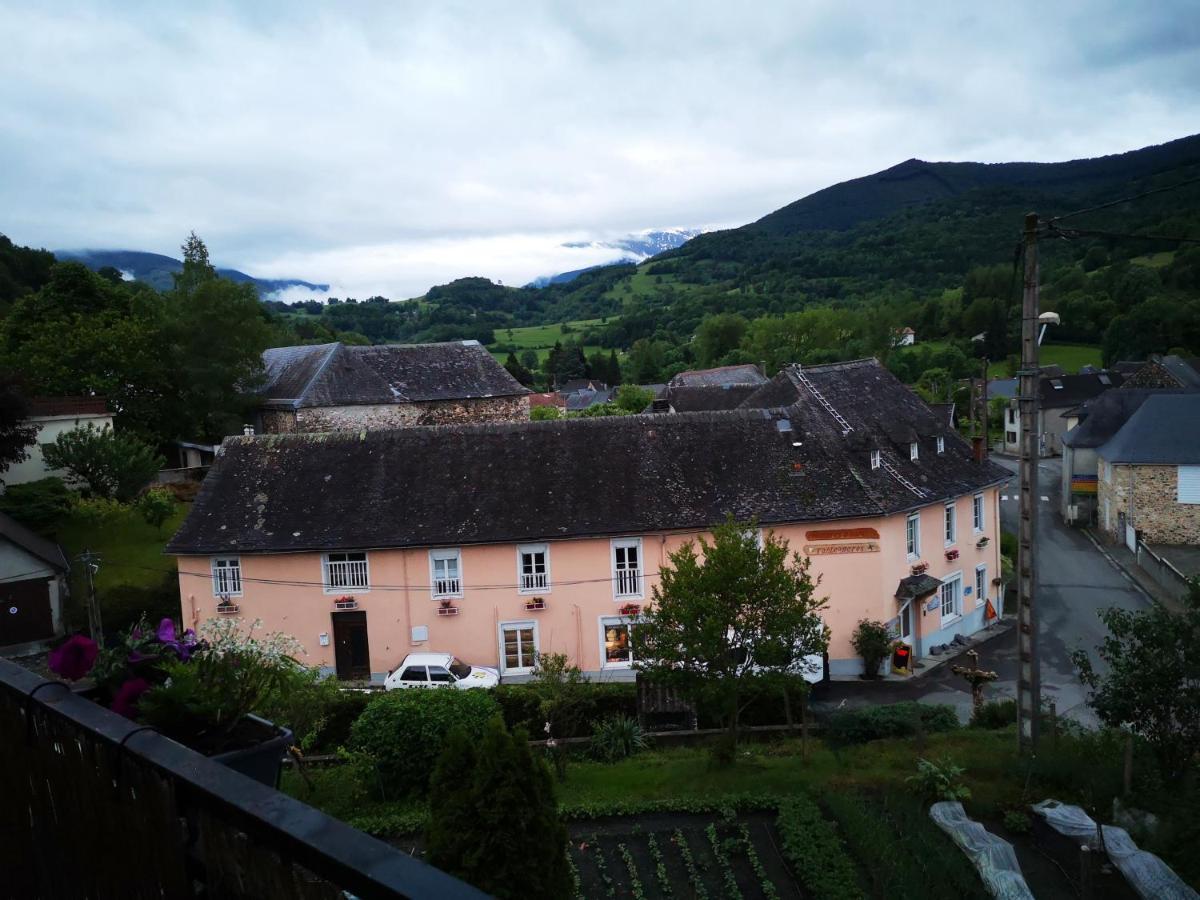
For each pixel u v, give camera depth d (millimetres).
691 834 15820
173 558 37250
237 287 50500
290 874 2234
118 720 3121
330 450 31422
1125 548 43062
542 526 28828
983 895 12859
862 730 21000
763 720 22969
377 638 29047
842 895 13258
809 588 18031
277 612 29156
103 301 58531
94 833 3227
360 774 18438
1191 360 68062
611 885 14281
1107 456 44438
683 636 17578
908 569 30156
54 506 38500
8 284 73312
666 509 29109
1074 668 29031
